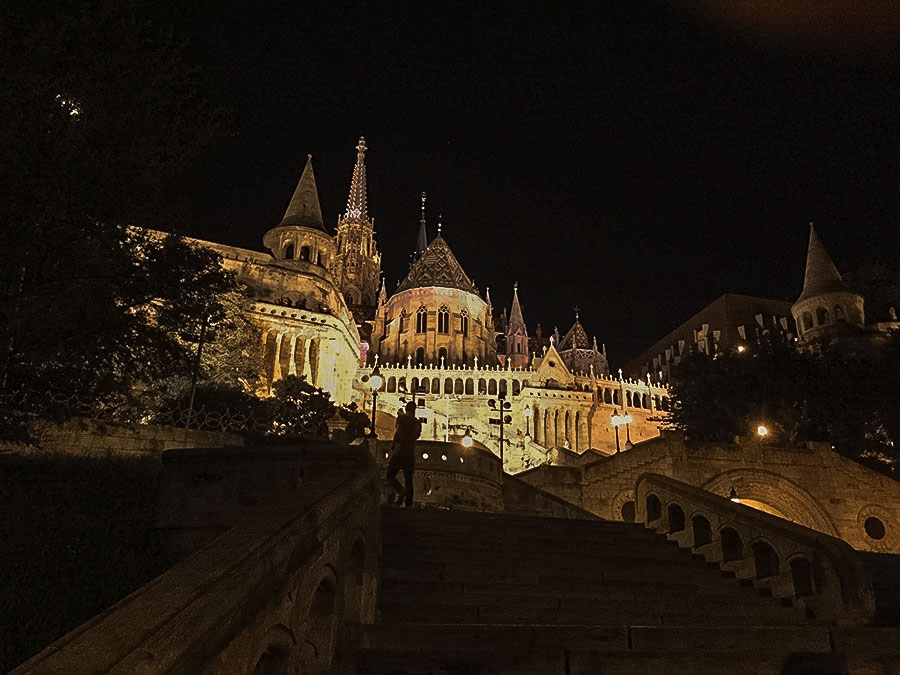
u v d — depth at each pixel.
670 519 14.29
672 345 110.38
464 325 93.56
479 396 80.44
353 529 7.07
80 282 12.59
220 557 4.54
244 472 9.41
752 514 11.61
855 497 32.78
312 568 5.66
